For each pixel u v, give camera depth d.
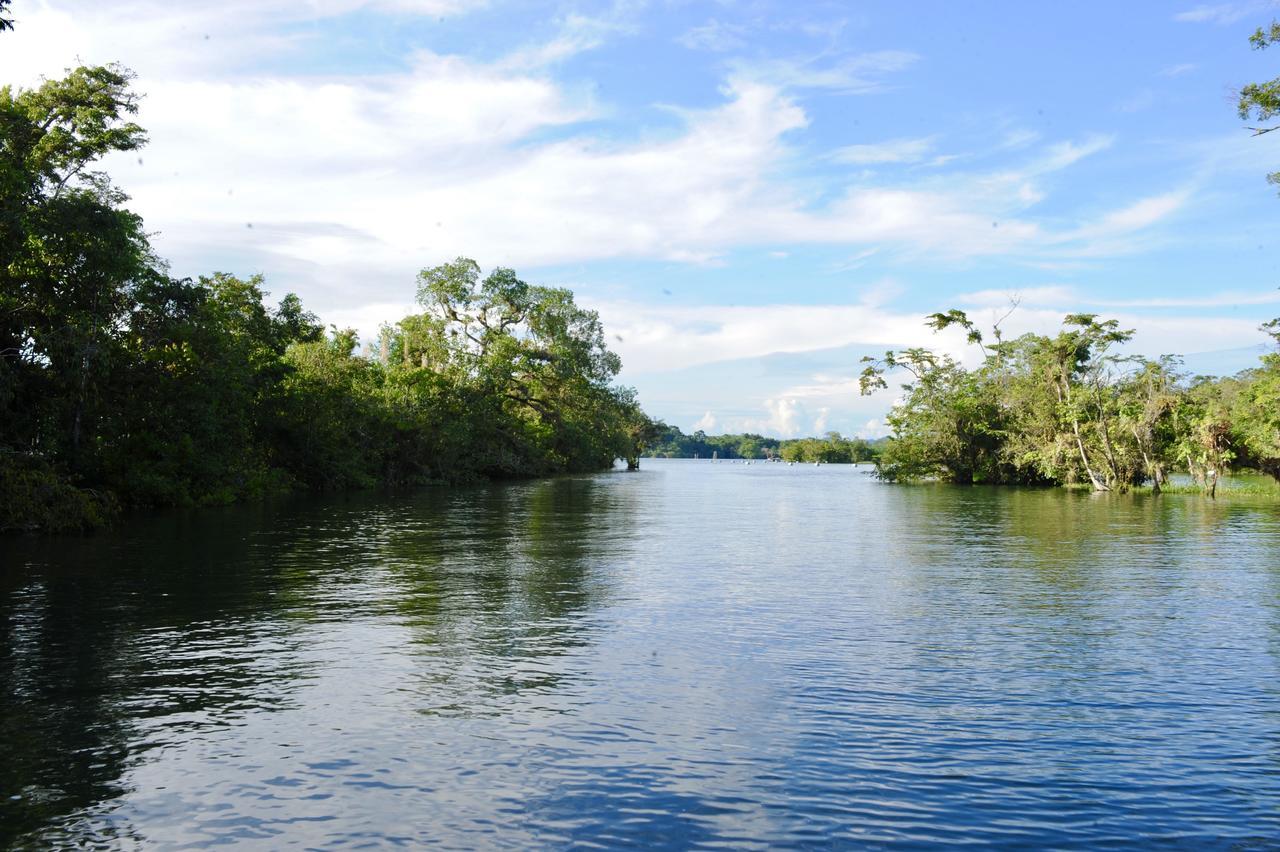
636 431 123.88
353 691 7.49
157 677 7.91
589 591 12.76
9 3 13.72
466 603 11.71
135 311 28.48
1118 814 5.14
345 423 44.00
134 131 29.23
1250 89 28.06
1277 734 6.51
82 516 21.09
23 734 6.40
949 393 67.56
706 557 17.11
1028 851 4.69
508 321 67.56
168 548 17.84
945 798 5.35
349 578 13.91
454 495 40.84
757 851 4.67
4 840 4.75
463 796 5.33
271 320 46.59
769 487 58.66
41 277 23.41
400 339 63.03
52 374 24.05
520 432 72.38
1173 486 51.44
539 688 7.60
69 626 10.10
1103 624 10.45
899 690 7.58
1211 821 5.06
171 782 5.53
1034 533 23.02
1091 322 53.84
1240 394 45.94
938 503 39.00
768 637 9.66
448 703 7.16
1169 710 7.07
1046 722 6.75
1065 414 54.94
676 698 7.32
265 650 8.96
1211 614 11.15
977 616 10.94
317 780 5.57
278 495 38.28
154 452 29.23
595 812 5.12
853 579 14.19
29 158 26.88
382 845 4.71
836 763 5.89
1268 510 33.09
